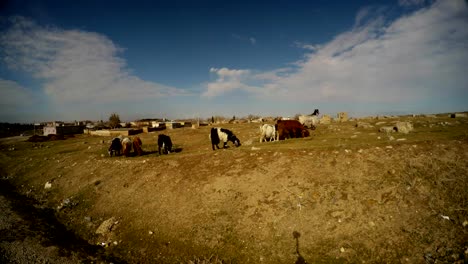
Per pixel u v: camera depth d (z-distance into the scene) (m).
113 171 18.77
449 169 11.16
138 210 13.66
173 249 10.62
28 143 45.91
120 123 82.25
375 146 13.64
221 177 14.05
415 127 22.09
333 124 29.06
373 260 8.29
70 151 32.03
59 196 18.09
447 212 9.30
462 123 22.50
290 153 14.64
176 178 15.25
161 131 45.03
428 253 8.07
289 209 10.91
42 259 10.41
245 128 36.44
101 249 11.45
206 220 11.61
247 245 9.98
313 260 8.73
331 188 11.38
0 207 16.11
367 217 9.71
